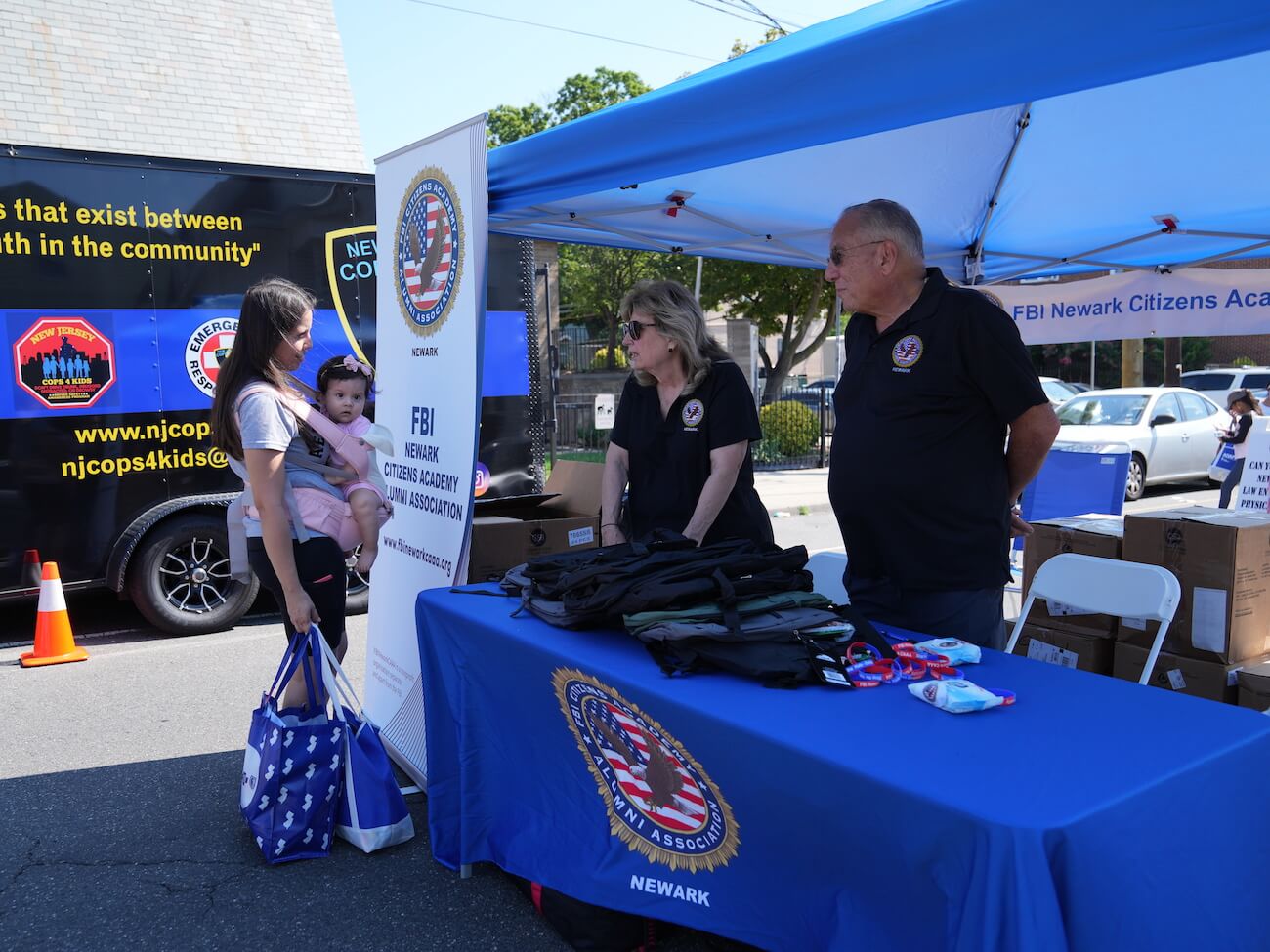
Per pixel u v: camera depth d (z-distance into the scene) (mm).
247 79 11375
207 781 4027
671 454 3414
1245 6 1913
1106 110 3902
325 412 3432
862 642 2322
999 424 2697
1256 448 6355
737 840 2068
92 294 5840
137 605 6215
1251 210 5125
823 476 15188
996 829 1487
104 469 5934
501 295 7254
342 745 3326
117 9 10703
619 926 2586
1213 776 1745
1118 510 5805
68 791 3939
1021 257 6211
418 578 3863
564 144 3303
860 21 2895
